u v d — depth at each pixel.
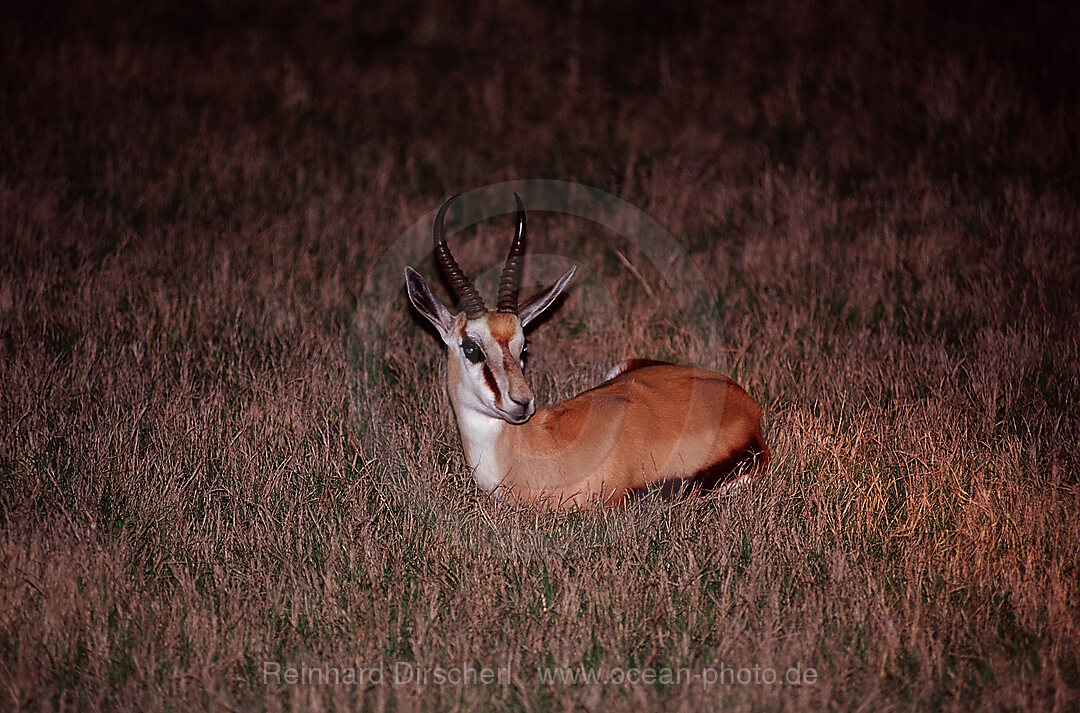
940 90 34.84
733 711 11.59
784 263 25.09
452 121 35.25
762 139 33.53
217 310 22.36
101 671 12.26
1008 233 26.20
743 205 29.06
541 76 38.41
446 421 17.75
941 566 14.10
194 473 15.96
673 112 35.25
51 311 21.86
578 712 11.62
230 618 12.95
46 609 12.91
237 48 39.59
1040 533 14.61
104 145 31.36
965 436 17.28
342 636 12.96
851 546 14.67
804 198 28.48
